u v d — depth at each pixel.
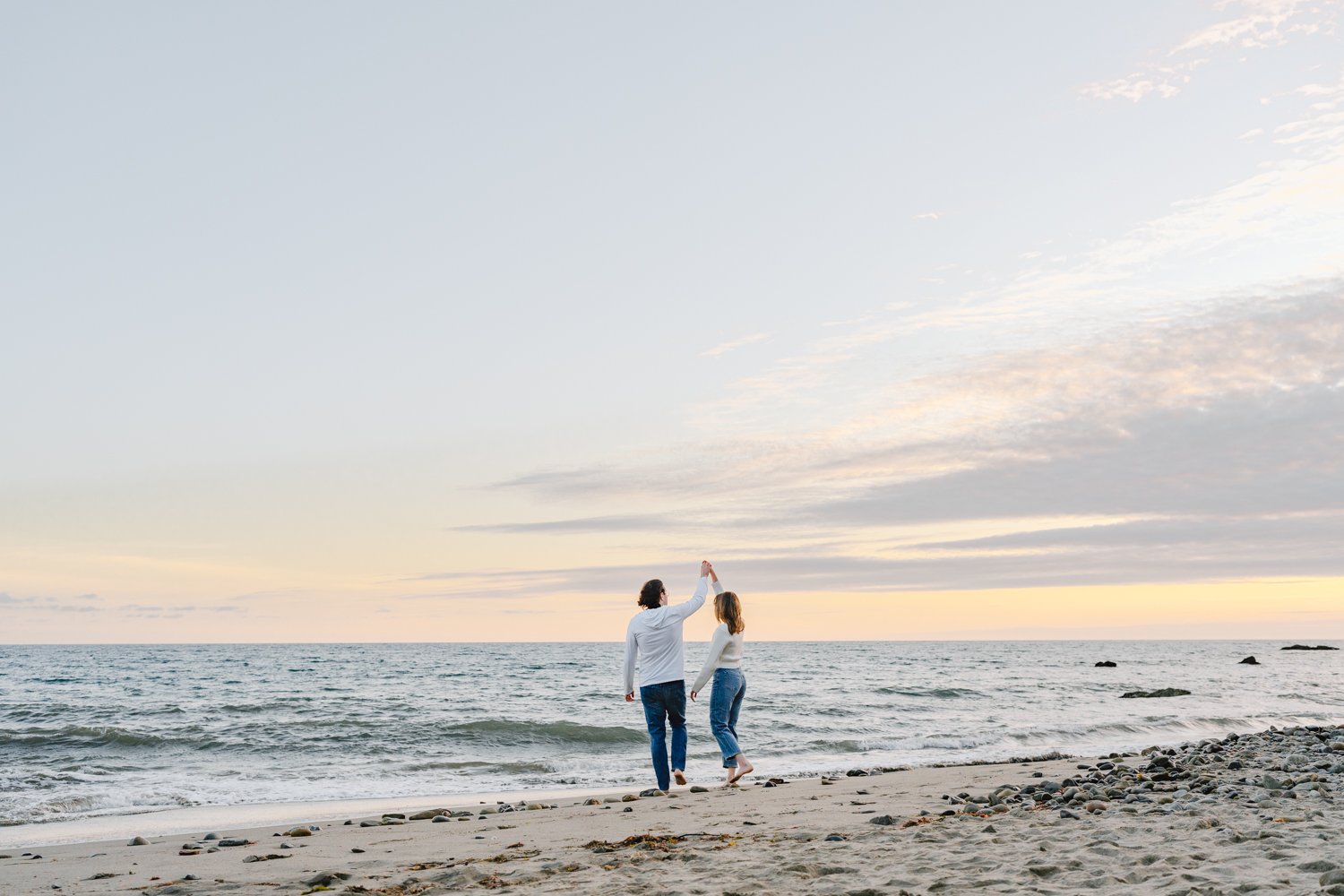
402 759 16.61
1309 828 5.34
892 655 108.56
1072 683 45.62
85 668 65.06
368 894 4.44
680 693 9.17
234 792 12.23
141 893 4.70
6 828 9.30
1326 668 67.88
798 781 11.33
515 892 4.31
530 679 48.03
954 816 6.71
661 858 5.13
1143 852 4.72
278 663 74.88
